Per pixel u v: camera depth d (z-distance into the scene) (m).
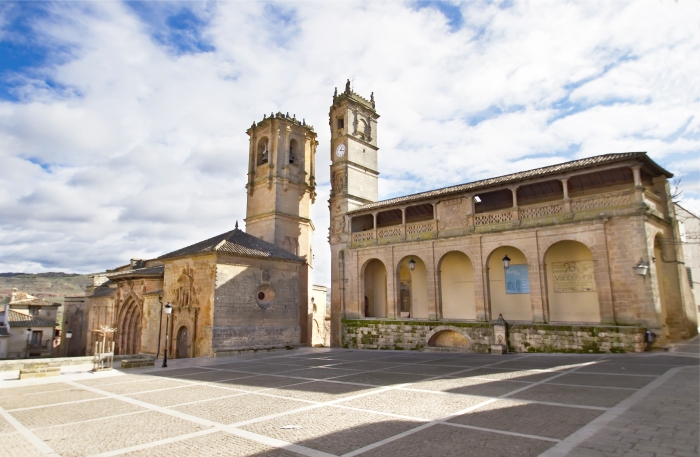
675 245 29.17
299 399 14.88
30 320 57.09
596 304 29.59
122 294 46.03
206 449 9.38
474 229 33.09
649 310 25.03
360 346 38.66
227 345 33.53
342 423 11.26
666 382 15.09
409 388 16.25
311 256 52.78
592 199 28.11
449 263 38.09
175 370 25.05
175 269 37.59
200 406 14.23
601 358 23.34
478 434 9.75
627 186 30.97
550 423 10.41
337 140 46.78
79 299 63.12
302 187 51.66
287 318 38.56
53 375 22.97
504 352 29.16
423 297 39.66
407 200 37.75
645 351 24.53
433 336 34.47
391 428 10.56
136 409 14.04
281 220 48.59
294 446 9.37
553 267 31.81
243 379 20.55
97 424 12.04
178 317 35.91
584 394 13.74
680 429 9.51
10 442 10.38
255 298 36.25
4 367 24.91
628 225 26.34
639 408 11.52
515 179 31.06
